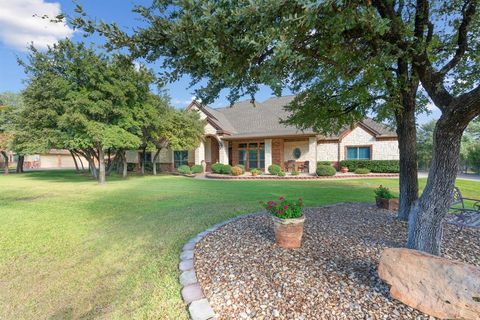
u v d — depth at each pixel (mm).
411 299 2305
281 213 3725
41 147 13008
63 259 4137
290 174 17375
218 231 4711
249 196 9195
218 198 8844
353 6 2182
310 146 17391
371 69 3301
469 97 2670
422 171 25672
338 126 6145
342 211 6027
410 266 2375
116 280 3406
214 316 2355
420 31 3453
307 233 4348
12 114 20359
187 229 5121
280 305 2441
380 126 19719
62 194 10258
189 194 9891
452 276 2152
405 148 5105
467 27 3381
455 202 5352
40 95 12547
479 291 2020
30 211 7238
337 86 5039
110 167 20125
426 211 3244
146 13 2416
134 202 8406
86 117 12414
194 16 2227
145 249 4301
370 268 3027
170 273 3316
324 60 3129
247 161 20422
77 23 2381
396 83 4070
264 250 3652
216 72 2547
